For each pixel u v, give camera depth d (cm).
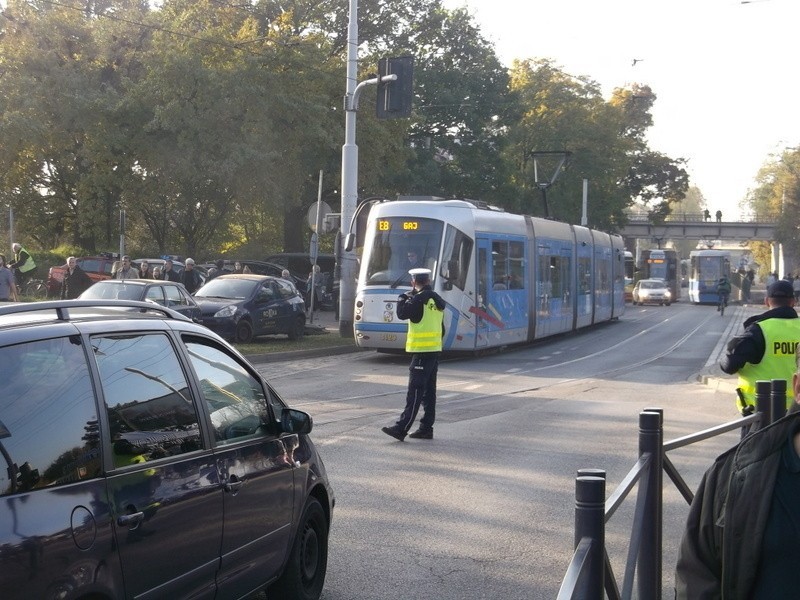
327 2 4631
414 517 816
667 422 1377
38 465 366
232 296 2550
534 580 656
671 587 654
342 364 2197
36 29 3859
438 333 1179
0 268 2338
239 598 506
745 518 259
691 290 7138
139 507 412
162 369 467
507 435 1236
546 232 2936
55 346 398
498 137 5259
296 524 573
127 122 3859
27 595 344
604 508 328
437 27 4988
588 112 6656
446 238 2289
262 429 560
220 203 4744
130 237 5406
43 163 4494
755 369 749
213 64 3959
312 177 4353
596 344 3034
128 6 4381
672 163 8619
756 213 10244
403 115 2291
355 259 2695
